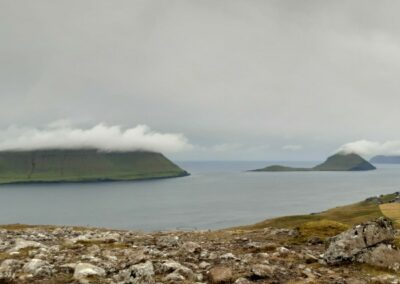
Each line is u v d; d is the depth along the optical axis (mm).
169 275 15469
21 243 22906
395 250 18469
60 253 20547
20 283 14750
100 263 17688
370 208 193000
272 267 16703
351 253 18578
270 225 126062
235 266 17391
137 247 23266
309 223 33250
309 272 16750
